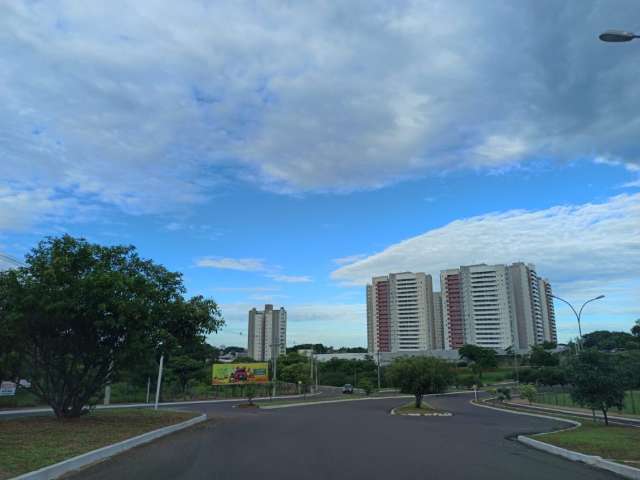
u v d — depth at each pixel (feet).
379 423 84.48
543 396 213.87
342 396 236.02
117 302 61.41
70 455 37.63
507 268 388.37
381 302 437.17
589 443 49.78
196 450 45.88
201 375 215.92
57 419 67.56
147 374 155.53
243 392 209.46
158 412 92.07
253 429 69.31
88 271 65.26
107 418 72.79
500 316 382.63
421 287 420.77
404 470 35.53
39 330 63.72
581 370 83.92
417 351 405.18
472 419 102.53
